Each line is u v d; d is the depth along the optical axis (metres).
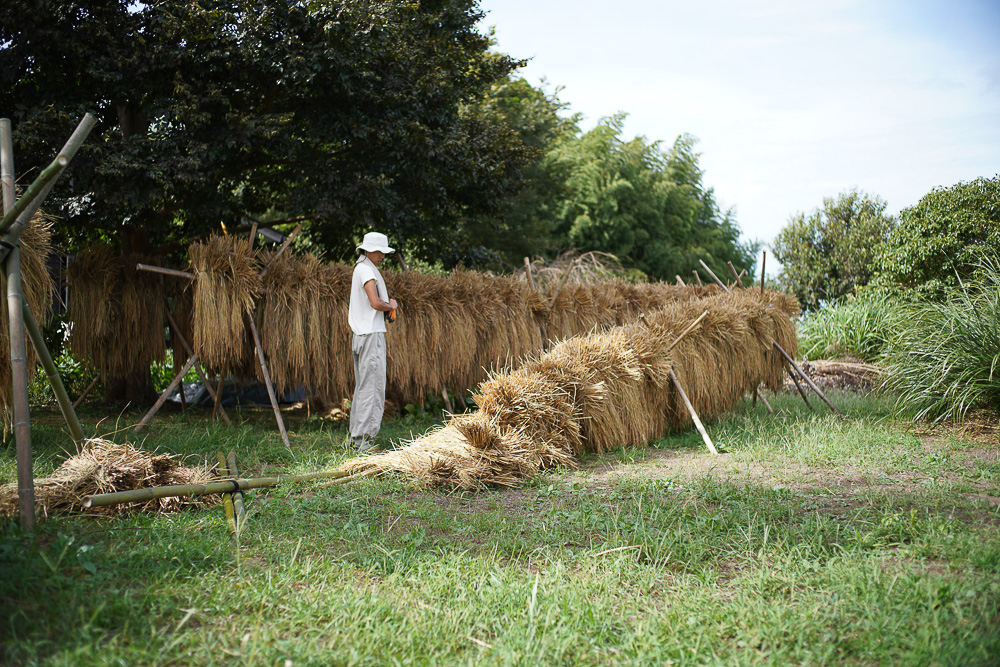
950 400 7.55
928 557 3.42
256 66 8.58
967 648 2.39
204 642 2.38
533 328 9.34
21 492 3.52
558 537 3.81
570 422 6.15
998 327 7.52
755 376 8.49
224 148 8.47
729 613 2.78
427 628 2.61
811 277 21.64
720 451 6.69
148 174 7.70
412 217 10.27
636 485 5.05
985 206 12.90
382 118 9.39
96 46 7.96
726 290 9.76
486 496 4.92
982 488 4.95
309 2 8.35
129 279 8.13
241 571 3.11
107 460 4.12
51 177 3.45
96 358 8.13
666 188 29.67
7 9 7.32
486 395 5.97
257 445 6.43
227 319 7.02
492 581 3.05
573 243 28.02
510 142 11.72
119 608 2.57
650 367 7.00
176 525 3.73
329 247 12.18
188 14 7.95
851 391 10.98
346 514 4.28
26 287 4.46
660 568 3.27
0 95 8.23
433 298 8.48
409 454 5.30
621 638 2.60
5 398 4.68
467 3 13.08
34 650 2.21
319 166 9.49
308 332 7.66
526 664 2.34
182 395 8.86
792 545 3.59
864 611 2.75
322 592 2.89
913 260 13.46
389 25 9.15
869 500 4.53
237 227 10.86
